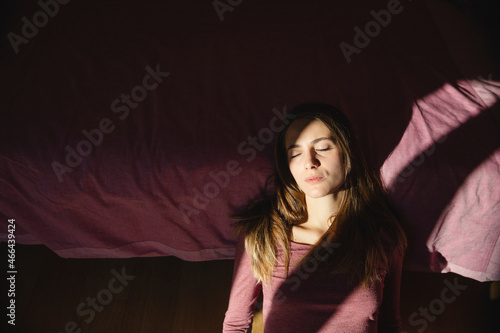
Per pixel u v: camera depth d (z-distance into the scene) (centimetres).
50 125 111
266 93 121
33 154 107
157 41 135
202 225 120
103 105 117
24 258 144
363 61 128
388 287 108
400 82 122
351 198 108
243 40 136
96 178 108
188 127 113
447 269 127
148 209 114
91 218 118
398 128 112
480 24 142
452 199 109
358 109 117
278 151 107
